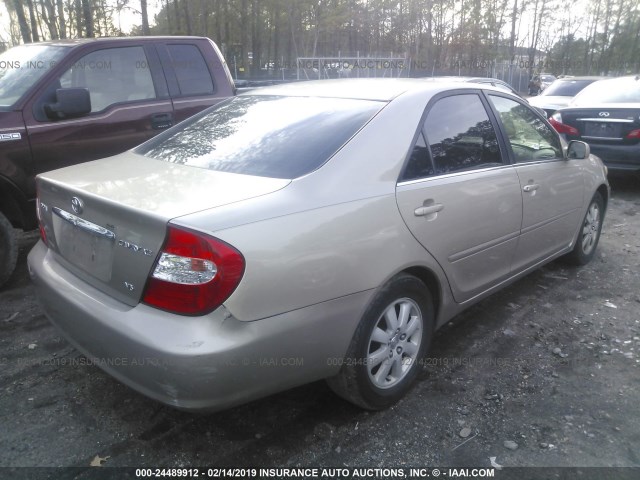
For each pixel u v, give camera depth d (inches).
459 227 123.6
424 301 118.6
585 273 193.3
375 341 108.3
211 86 233.3
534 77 1617.9
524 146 154.7
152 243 87.7
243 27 1761.8
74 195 101.9
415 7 1956.2
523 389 123.0
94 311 95.2
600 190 199.5
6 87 188.2
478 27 1835.6
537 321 156.7
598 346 142.7
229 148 116.3
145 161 118.7
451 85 135.9
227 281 84.2
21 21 697.0
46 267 113.6
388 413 114.1
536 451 103.0
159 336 85.4
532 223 153.3
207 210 88.4
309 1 1978.3
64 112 180.7
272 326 89.1
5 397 117.5
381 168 109.6
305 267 92.6
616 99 320.2
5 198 178.9
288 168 104.2
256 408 115.2
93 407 114.7
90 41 201.0
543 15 1881.2
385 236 105.3
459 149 130.2
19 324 151.2
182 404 86.5
